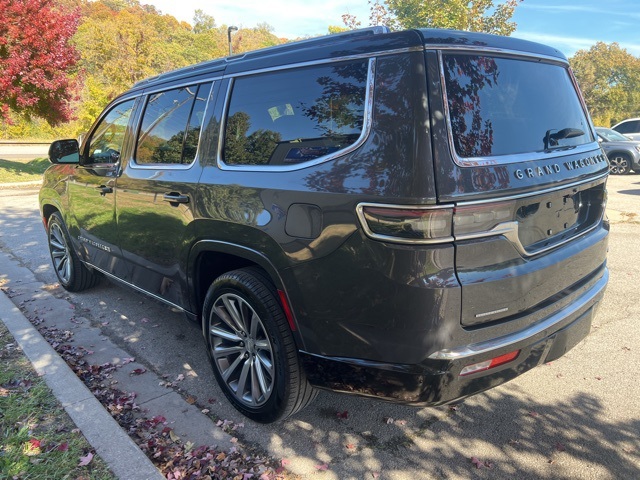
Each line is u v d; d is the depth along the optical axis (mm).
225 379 2986
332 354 2334
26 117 17625
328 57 2414
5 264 6230
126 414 2959
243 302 2725
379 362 2174
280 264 2439
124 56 37281
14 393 3010
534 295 2332
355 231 2117
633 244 6695
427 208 1938
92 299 4969
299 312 2410
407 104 2053
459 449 2629
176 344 3959
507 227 2145
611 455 2557
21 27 15242
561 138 2625
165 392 3227
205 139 3004
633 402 3025
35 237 7758
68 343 3963
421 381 2107
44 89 16078
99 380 3377
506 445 2652
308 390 2615
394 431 2797
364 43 2293
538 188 2273
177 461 2535
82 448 2504
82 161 4406
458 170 2016
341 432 2793
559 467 2475
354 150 2189
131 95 3906
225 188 2748
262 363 2707
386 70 2158
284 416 2684
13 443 2531
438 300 1987
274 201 2455
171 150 3314
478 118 2188
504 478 2410
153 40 39812
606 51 62781
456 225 1995
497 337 2188
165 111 3438
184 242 3094
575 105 2902
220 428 2830
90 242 4426
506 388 3215
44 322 4391
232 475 2439
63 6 18828
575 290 2619
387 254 2027
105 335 4129
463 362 2084
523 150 2344
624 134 16875
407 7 16984
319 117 2385
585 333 2752
